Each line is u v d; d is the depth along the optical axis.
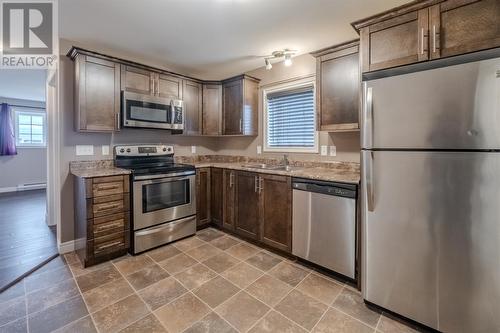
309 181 2.29
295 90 3.17
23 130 6.17
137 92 2.86
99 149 2.85
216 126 3.67
